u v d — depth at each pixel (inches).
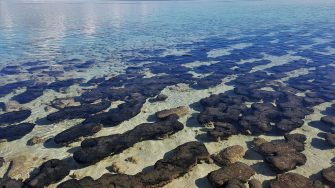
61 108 489.4
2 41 1087.6
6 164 349.4
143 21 1667.1
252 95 514.9
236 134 401.7
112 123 432.1
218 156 345.4
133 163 345.7
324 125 422.3
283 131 400.5
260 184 299.6
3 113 476.7
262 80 599.2
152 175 311.9
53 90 571.2
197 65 722.2
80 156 344.8
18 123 445.4
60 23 1584.6
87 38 1146.0
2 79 645.3
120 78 626.8
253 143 378.0
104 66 738.2
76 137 394.3
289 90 541.0
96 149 355.9
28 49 951.6
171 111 462.3
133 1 3641.7
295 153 346.9
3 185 304.2
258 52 847.1
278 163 328.2
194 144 362.3
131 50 918.4
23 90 574.6
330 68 671.1
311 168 331.6
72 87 586.2
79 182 300.5
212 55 822.5
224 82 597.0
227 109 457.7
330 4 2440.9
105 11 2304.4
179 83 595.8
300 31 1198.3
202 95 536.7
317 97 503.8
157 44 1007.6
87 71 697.6
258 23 1473.9
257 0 3142.2
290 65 698.8
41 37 1168.2
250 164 339.6
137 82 597.9
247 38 1075.9
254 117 429.4
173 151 360.2
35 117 463.8
